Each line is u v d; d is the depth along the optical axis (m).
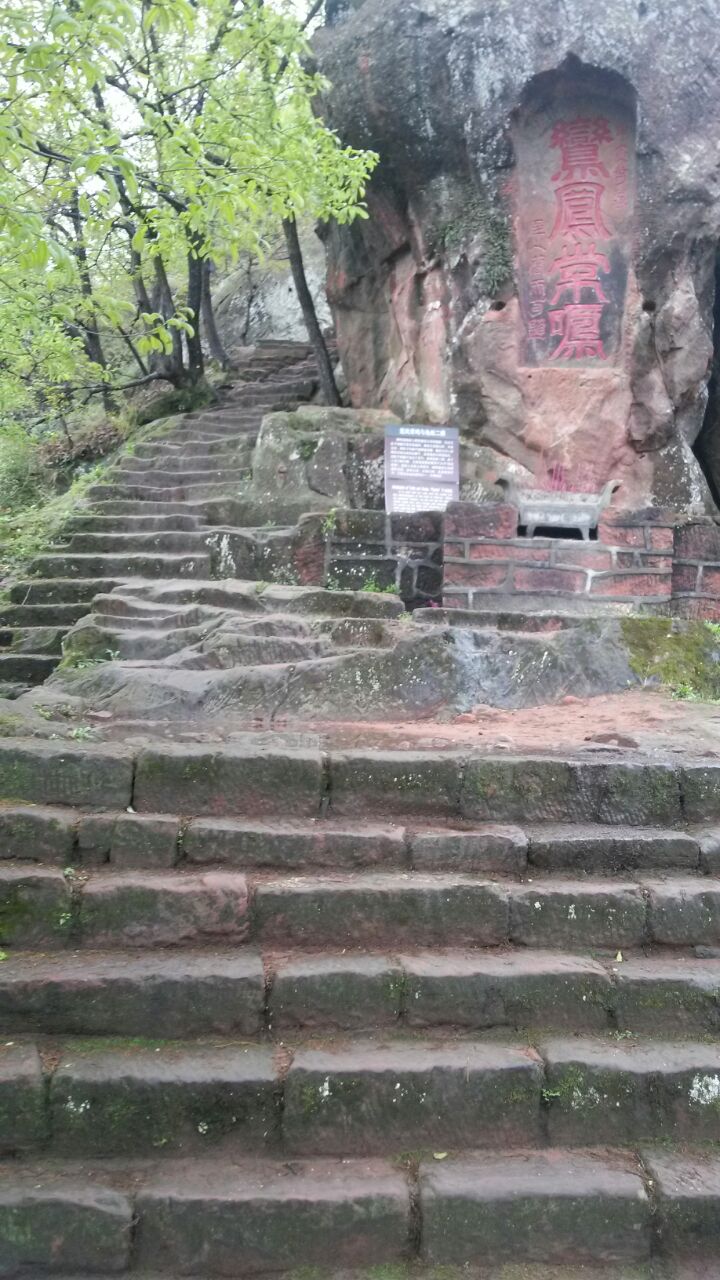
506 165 8.38
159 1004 2.87
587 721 5.00
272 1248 2.46
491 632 5.56
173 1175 2.57
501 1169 2.64
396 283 9.98
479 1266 2.52
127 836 3.36
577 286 8.41
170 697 4.80
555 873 3.48
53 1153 2.61
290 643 5.40
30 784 3.55
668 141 8.13
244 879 3.22
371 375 10.88
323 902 3.20
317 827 3.55
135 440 12.60
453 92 8.34
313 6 12.80
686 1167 2.69
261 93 8.45
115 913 3.12
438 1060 2.79
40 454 14.27
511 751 4.12
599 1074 2.81
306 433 9.07
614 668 5.79
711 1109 2.82
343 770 3.72
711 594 7.32
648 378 8.37
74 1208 2.41
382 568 7.63
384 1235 2.50
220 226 8.64
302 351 16.42
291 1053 2.82
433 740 4.36
